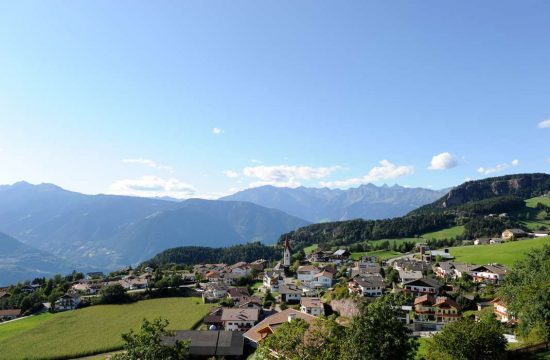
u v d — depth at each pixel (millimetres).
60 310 155500
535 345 53969
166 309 145125
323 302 127938
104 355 101688
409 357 43562
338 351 41438
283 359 41000
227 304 144500
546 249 91938
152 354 40594
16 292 186500
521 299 61688
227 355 91500
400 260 183250
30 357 101375
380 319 42750
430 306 99375
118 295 161625
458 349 46438
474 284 131000
